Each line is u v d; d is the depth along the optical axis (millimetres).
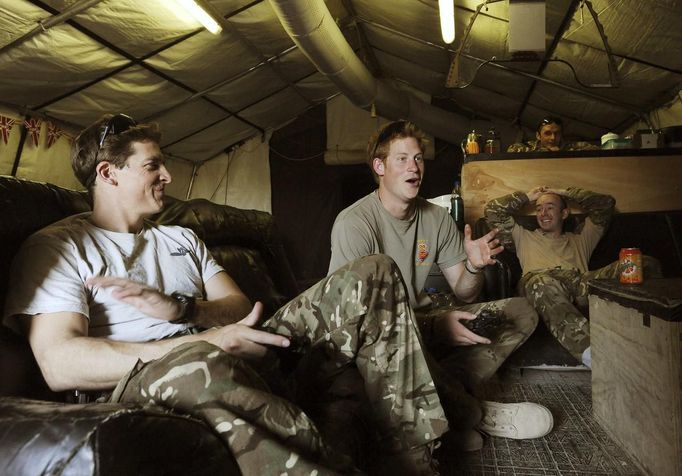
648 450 1247
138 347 1026
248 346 1043
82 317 1100
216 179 6590
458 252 1817
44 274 1095
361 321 1146
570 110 5043
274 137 6605
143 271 1308
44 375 1023
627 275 1491
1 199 1170
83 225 1271
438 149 6488
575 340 2121
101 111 4266
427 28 4344
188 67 4223
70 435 594
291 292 2736
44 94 3721
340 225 1630
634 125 4746
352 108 6449
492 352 1642
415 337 1166
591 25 3271
